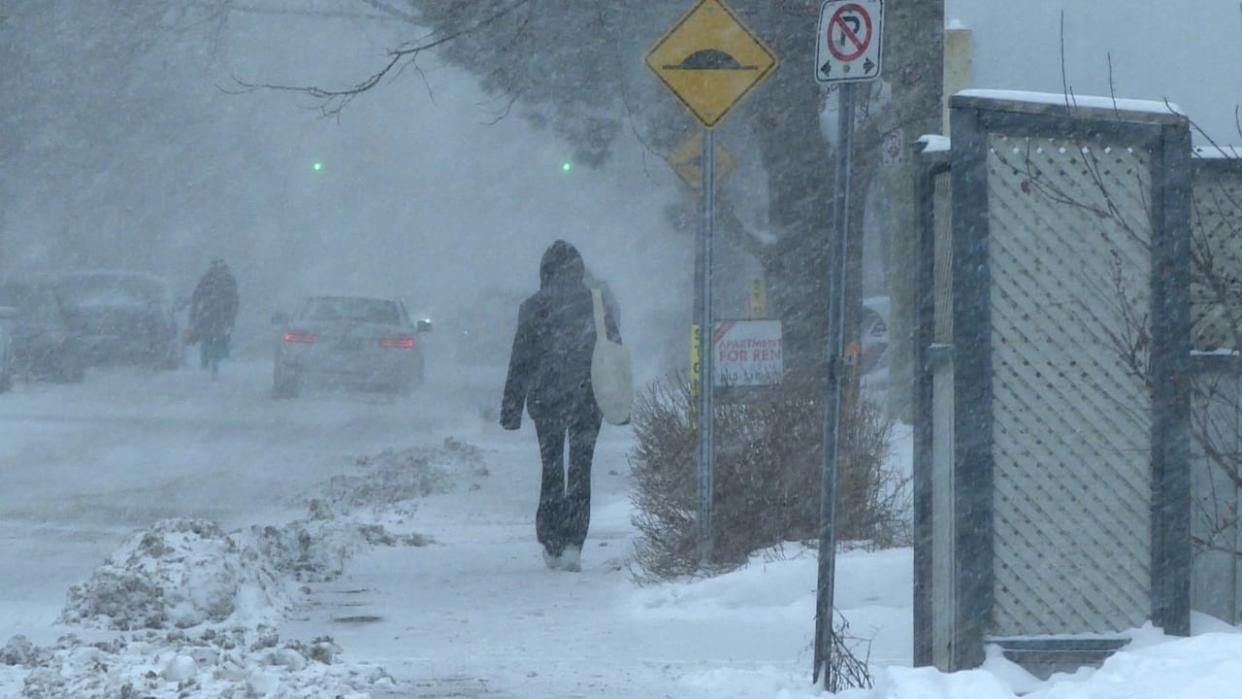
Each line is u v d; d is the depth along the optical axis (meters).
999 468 25.58
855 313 62.84
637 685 28.55
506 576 43.09
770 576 37.28
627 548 48.44
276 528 44.12
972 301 25.11
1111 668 22.86
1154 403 25.61
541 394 44.56
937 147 26.33
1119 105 25.47
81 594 35.00
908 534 41.59
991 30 29.95
